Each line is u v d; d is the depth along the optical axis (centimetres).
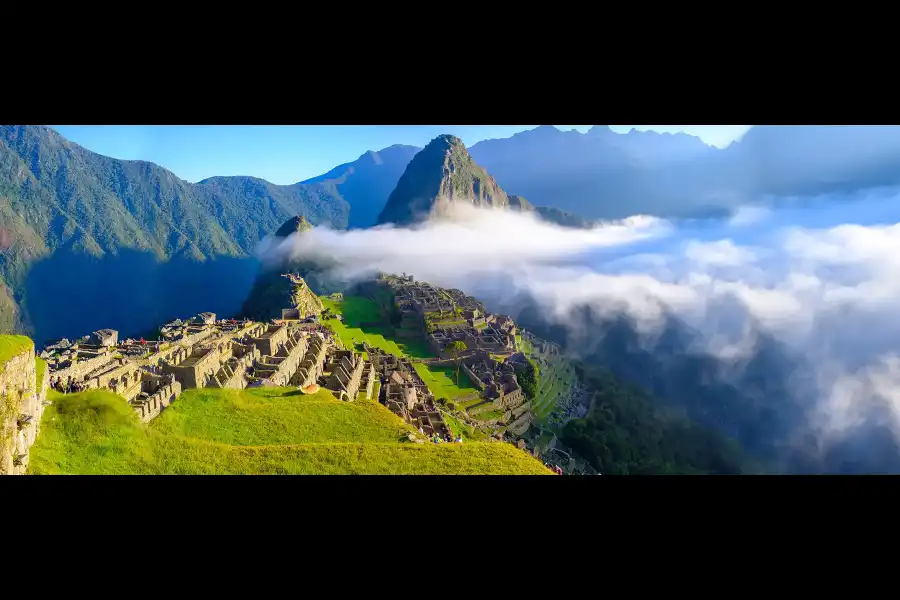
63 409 2278
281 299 13438
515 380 9469
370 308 15950
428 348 11462
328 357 6288
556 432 9450
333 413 3112
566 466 8144
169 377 3409
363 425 2959
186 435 2608
